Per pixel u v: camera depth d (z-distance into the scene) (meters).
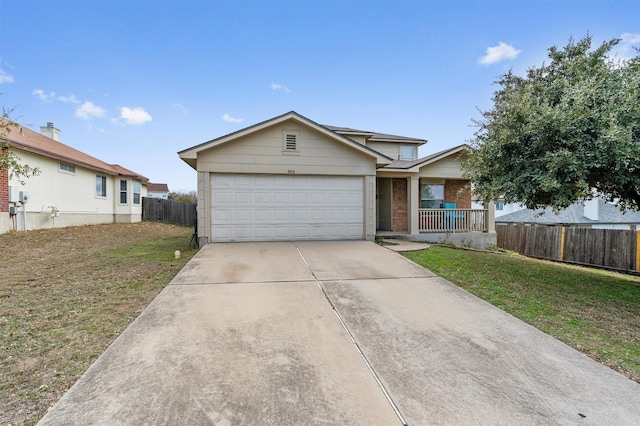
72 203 14.43
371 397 2.43
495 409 2.33
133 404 2.30
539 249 13.30
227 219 9.23
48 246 9.77
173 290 4.98
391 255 7.69
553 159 5.55
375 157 9.92
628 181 5.83
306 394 2.45
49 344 3.29
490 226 12.49
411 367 2.89
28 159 11.81
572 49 6.97
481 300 4.84
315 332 3.57
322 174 9.70
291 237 9.57
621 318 4.57
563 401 2.46
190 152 8.91
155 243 10.91
